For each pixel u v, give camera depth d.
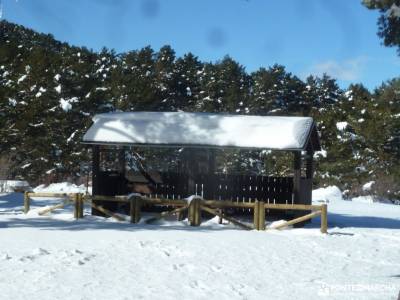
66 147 40.72
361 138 42.31
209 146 18.11
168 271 10.21
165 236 14.20
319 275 10.41
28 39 62.38
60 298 8.13
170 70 58.59
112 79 48.31
